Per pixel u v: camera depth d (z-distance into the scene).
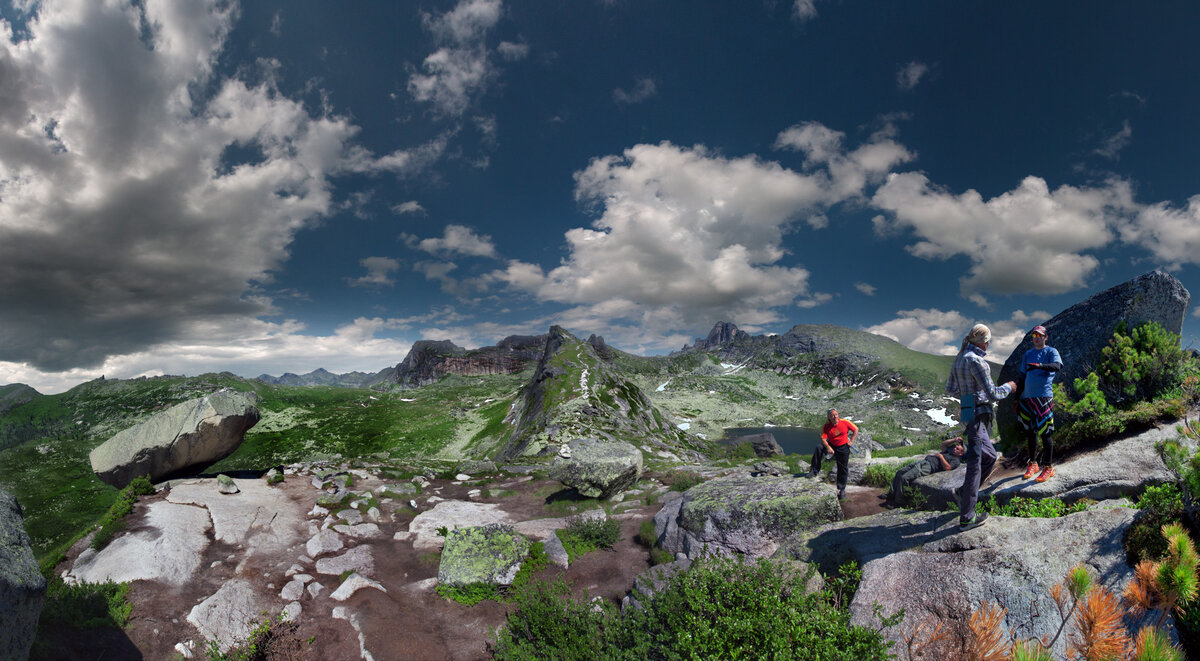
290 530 13.85
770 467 18.50
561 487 20.41
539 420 57.75
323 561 12.21
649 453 43.97
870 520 8.39
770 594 5.93
